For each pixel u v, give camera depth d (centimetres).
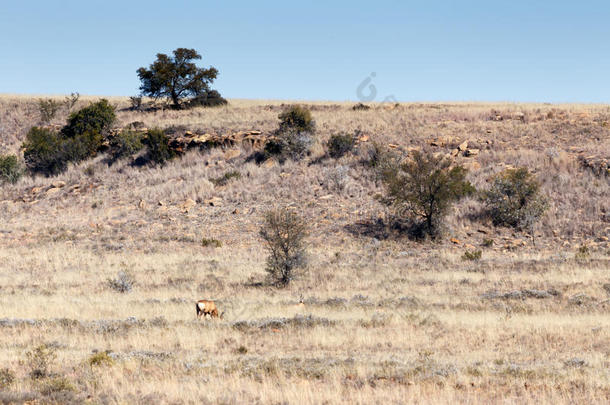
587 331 3559
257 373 2659
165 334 3566
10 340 3434
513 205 7556
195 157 10650
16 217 9100
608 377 2528
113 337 3509
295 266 5594
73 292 5159
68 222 8581
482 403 2173
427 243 7250
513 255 6612
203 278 5769
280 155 10094
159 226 8206
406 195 7412
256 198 8894
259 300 4803
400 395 2278
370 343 3356
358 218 7962
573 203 7781
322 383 2492
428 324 3794
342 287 5322
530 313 4197
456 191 7350
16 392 2309
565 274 5488
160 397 2277
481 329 3653
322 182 9069
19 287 5394
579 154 9012
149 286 5447
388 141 10050
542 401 2175
